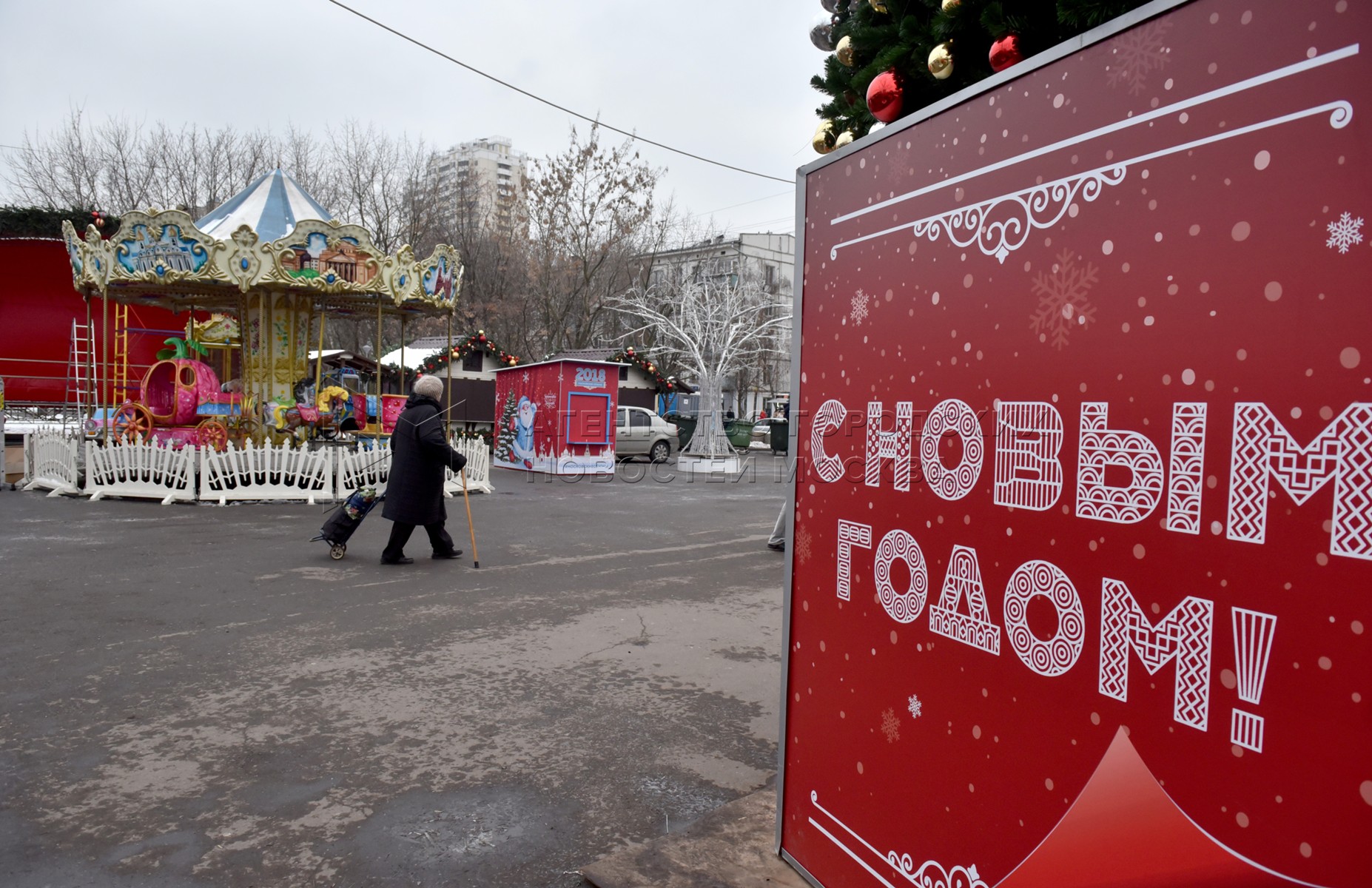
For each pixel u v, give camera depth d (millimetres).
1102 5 1755
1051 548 1719
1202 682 1418
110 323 22812
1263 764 1319
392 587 6934
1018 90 1823
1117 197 1582
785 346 30219
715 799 3305
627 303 25109
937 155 2064
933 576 2057
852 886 2354
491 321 39031
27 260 22000
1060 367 1704
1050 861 1685
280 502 12469
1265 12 1332
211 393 14266
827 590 2484
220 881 2688
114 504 11805
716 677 4789
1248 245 1350
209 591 6668
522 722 4066
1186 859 1431
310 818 3100
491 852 2887
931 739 2053
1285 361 1295
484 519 11336
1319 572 1247
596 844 2945
